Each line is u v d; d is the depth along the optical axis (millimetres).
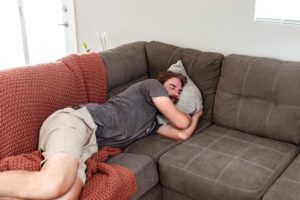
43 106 1622
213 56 2111
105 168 1478
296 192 1358
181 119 1837
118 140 1774
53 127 1492
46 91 1646
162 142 1842
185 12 2430
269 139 1870
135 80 2281
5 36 3756
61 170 1271
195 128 1970
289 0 2062
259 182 1441
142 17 2695
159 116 1976
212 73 2096
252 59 1981
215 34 2340
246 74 1939
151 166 1635
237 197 1419
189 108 1991
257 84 1893
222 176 1492
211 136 1904
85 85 1902
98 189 1363
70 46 3414
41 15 3512
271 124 1836
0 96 1444
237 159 1619
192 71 2156
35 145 1566
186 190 1592
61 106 1729
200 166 1570
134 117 1846
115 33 2957
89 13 3092
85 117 1644
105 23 2998
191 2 2369
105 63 2055
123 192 1447
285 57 2094
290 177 1476
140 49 2377
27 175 1244
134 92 1913
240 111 1952
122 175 1463
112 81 2064
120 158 1645
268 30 2098
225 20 2256
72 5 3186
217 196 1478
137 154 1703
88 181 1430
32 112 1556
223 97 2029
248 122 1921
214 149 1729
